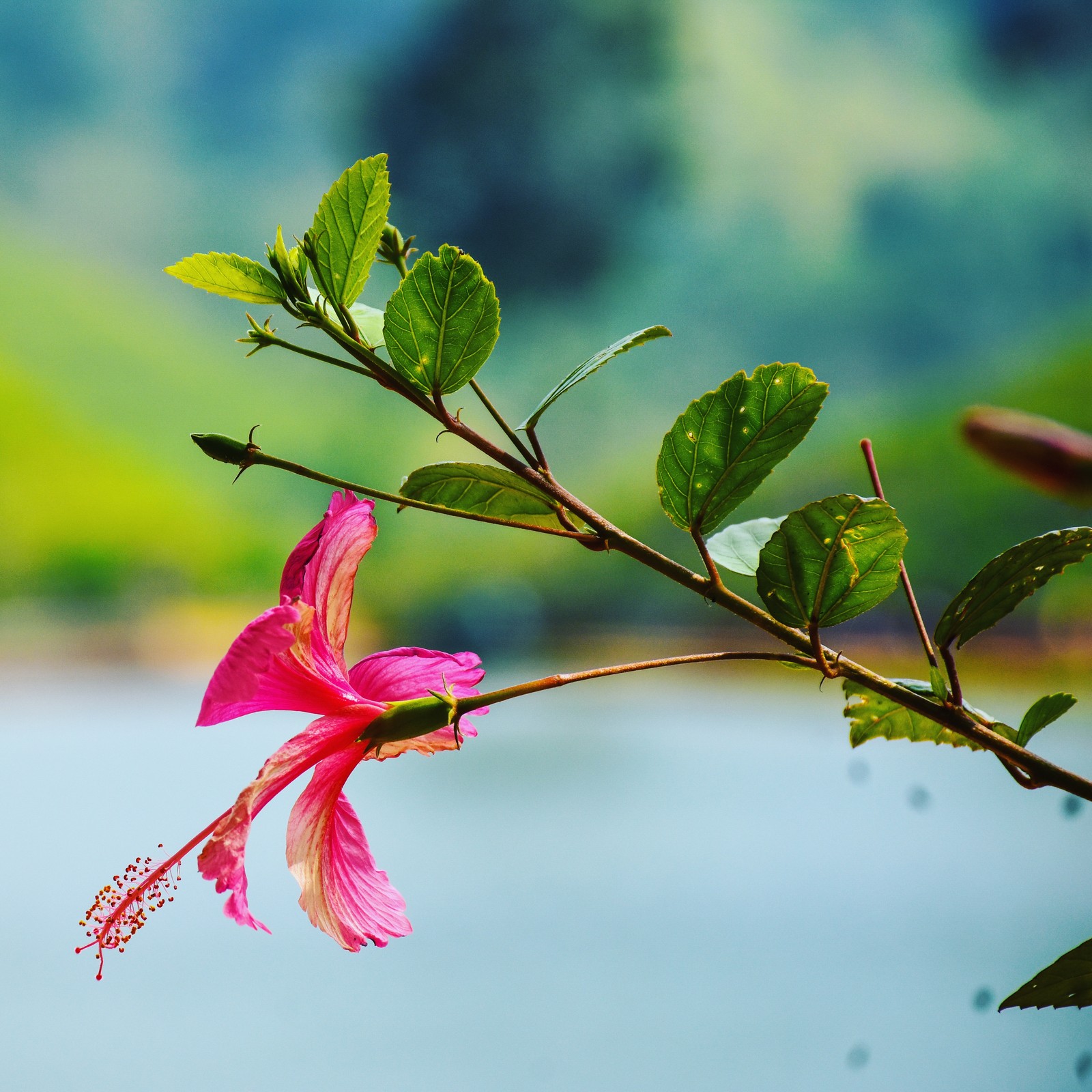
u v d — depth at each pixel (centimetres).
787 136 2977
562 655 1656
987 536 1381
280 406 3020
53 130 4125
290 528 2605
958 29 3034
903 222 2934
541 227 2758
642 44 2778
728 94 2928
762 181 2972
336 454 2838
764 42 2998
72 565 2280
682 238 2930
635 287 2911
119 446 2688
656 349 2861
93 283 3500
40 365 2923
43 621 1988
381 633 1867
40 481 2481
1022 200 2875
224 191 4144
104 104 4241
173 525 2475
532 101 2712
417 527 2239
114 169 4062
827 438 1852
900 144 2988
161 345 3238
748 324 2911
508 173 2716
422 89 2733
